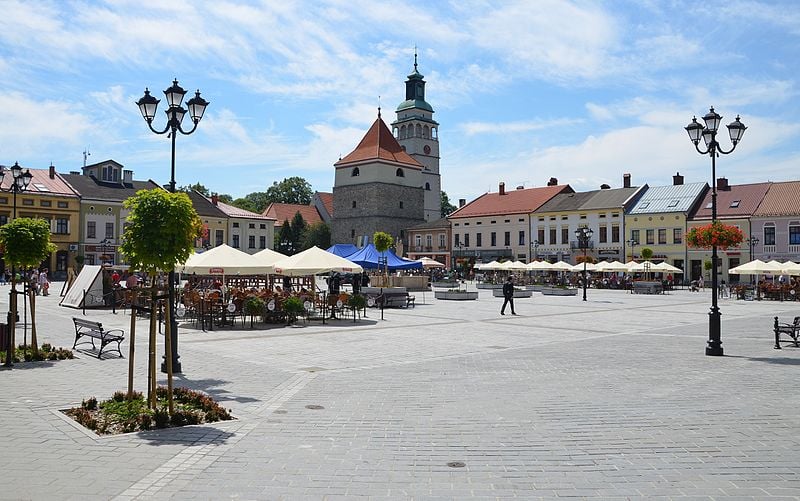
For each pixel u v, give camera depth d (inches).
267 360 613.0
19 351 617.6
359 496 248.4
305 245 3809.1
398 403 419.8
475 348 708.7
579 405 412.5
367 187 3700.8
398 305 1400.1
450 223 3508.9
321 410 398.6
